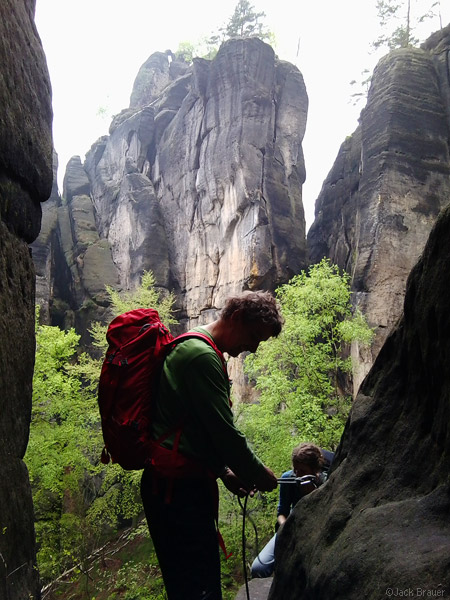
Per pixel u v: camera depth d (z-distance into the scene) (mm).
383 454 2562
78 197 40656
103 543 22109
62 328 35500
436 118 25938
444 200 24906
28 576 2961
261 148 31062
